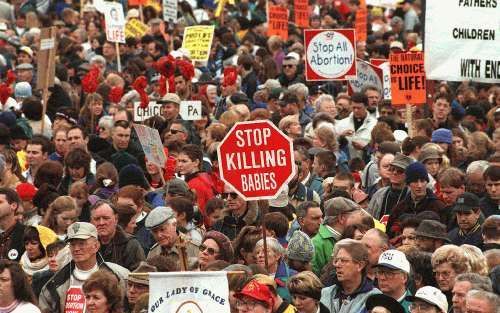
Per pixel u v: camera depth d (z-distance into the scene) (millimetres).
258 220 41031
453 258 33312
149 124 54562
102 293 31375
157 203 43250
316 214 39219
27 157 50281
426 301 30375
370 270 34531
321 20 98062
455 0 46188
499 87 63344
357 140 55219
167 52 81000
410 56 50969
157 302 29875
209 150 48312
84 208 42250
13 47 81125
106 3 75188
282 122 53031
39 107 57656
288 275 35062
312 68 61938
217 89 70000
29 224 40594
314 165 47625
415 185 41406
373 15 99562
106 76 71125
